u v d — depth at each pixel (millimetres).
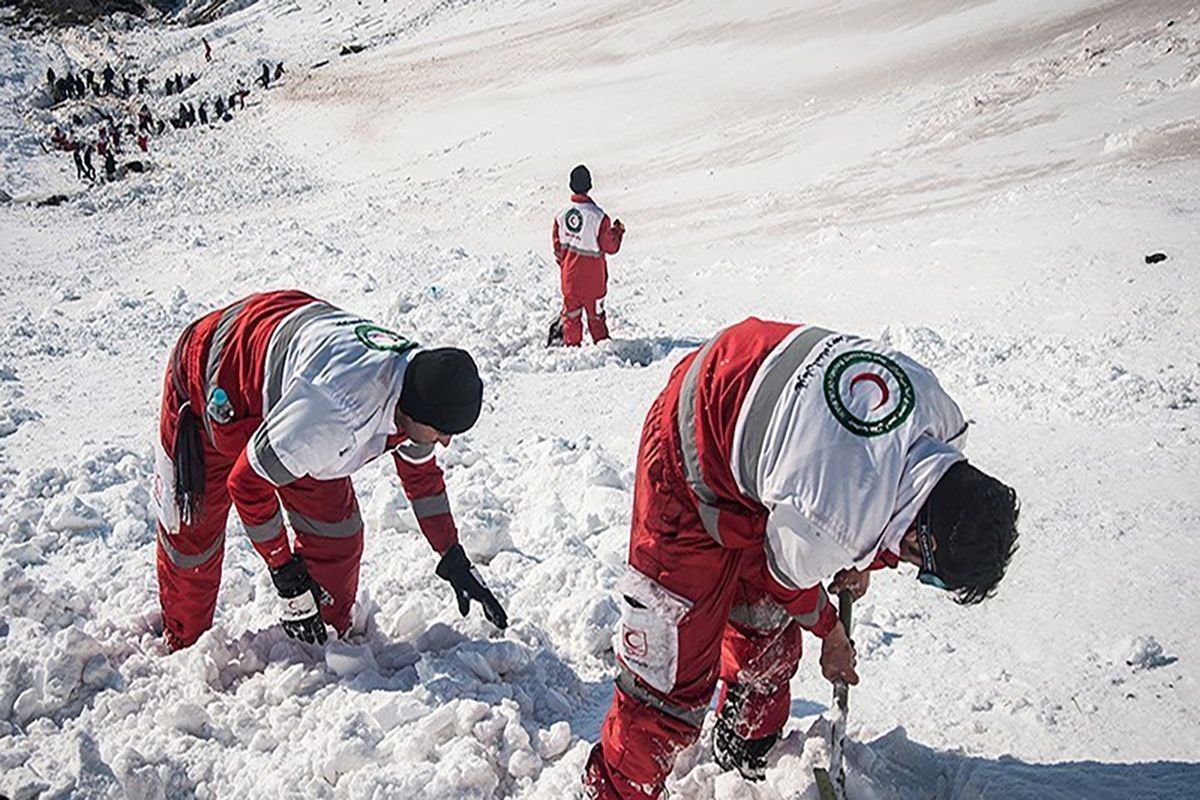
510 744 3301
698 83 23250
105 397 8078
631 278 11461
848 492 2365
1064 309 7043
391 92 33812
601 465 5191
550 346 8836
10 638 4027
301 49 46656
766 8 27281
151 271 16391
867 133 16438
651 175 18094
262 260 15297
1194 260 7254
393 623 3965
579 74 27938
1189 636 3482
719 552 2697
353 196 22766
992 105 15453
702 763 3268
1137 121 12789
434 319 9844
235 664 3836
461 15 44375
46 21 57156
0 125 38719
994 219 9555
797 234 12641
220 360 3520
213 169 29000
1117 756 3023
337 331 3373
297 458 3242
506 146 23438
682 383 2703
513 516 5090
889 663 3609
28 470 5996
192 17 57156
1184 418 5176
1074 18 18109
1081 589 3842
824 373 2486
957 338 6859
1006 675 3455
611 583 4191
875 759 3061
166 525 3793
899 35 21172
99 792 3225
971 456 5129
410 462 3602
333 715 3451
